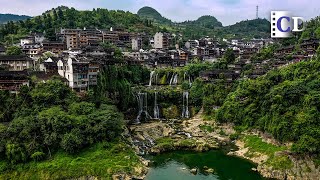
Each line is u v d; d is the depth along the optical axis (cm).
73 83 9519
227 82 11500
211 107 11012
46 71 10481
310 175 6544
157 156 8062
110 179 6506
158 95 11894
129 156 7362
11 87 8675
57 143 7256
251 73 11669
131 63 13250
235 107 9519
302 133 7119
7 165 6662
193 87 12025
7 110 8000
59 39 17738
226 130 9525
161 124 10444
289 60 11600
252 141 8419
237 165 7462
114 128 8106
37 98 8181
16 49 12412
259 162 7456
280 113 7969
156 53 16450
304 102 7738
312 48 11400
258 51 15725
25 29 19175
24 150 6862
